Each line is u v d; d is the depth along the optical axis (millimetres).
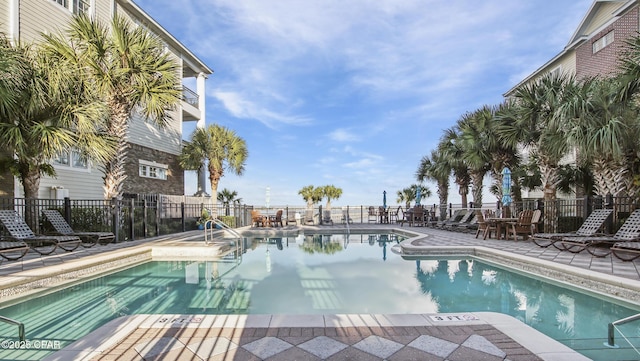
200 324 3141
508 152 12375
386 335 2891
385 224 18859
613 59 13398
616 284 4359
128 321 3221
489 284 5570
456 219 14094
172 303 4668
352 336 2879
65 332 3566
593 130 7641
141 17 15016
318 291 5199
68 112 7977
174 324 3141
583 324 3686
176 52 17547
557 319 3869
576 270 5023
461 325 3098
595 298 4652
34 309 4418
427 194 22859
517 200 14812
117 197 9305
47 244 8414
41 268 5262
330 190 21844
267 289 5355
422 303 4574
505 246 8172
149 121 15320
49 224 8727
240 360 2469
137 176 14453
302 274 6434
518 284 5555
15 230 6883
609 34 13719
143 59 9031
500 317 3299
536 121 9938
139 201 11172
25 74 7406
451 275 6242
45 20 10438
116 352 2592
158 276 6348
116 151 9133
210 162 16156
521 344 2693
